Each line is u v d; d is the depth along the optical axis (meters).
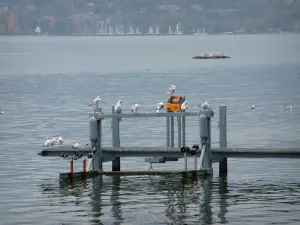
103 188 47.81
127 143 62.44
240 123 72.81
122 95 101.38
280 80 125.06
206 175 50.53
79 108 87.12
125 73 148.00
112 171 51.09
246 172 51.53
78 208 43.94
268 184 48.50
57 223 41.53
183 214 42.75
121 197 45.91
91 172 50.78
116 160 51.94
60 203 44.84
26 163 54.62
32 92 108.62
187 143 61.31
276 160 54.72
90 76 140.75
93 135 51.28
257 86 113.12
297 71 148.00
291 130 68.19
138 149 51.31
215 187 47.84
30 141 63.94
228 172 51.50
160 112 51.78
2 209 43.78
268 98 95.31
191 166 53.09
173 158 52.69
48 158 56.12
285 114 78.94
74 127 71.69
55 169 52.78
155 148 51.22
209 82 122.06
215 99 94.56
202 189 47.44
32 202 45.03
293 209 43.38
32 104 92.12
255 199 45.28
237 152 50.62
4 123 75.00
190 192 46.78
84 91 108.75
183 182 49.00
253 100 93.06
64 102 94.06
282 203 44.47
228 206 44.03
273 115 78.19
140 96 99.50
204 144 50.50
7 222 41.69
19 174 51.44
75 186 48.31
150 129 69.06
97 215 42.75
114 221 41.78
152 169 52.09
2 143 63.03
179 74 142.75
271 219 41.78
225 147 52.03
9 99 98.69
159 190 47.22
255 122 73.38
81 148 52.16
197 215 42.59
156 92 104.69
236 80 126.12
